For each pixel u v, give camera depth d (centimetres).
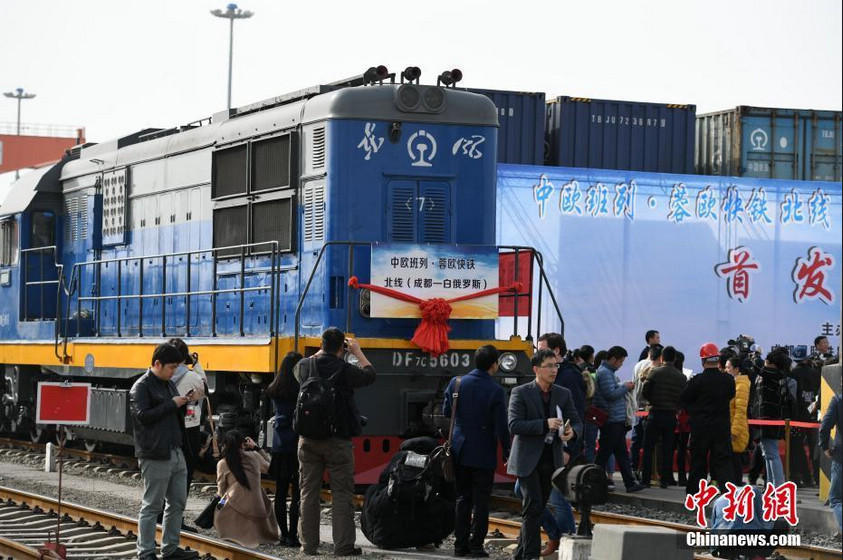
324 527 1348
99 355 1873
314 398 1123
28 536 1266
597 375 1619
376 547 1210
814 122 2717
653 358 1700
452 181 1538
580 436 1072
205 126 1792
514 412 1055
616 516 1370
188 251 1741
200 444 1598
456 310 1493
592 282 2391
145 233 1919
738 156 2684
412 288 1477
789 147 2711
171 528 1105
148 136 2020
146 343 1730
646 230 2434
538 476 1057
